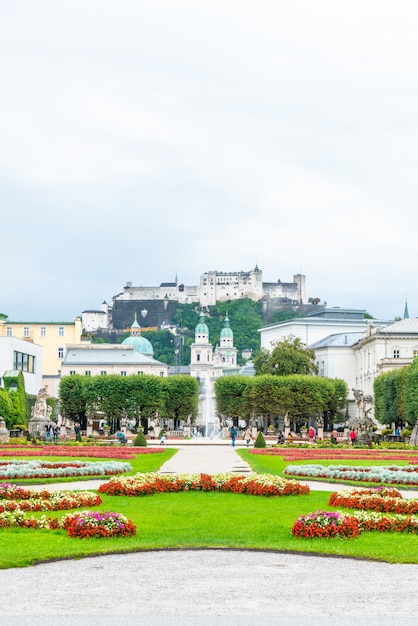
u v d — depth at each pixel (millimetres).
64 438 130875
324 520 34156
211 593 25172
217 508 42000
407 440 127312
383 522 35844
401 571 28406
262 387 162625
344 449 101438
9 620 22250
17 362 176250
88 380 168000
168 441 135125
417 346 182625
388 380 156625
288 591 25500
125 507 42094
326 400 164125
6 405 143500
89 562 29453
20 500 43281
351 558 30406
